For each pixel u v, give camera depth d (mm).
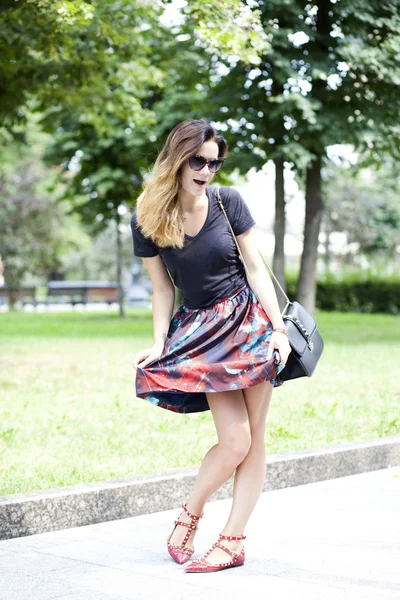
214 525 5508
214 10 10281
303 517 5637
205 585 4238
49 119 16844
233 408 4414
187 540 4680
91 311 36656
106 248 62938
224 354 4328
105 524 5547
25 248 39250
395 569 4477
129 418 8914
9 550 4930
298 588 4168
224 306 4422
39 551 4906
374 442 7254
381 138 18078
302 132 18250
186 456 6977
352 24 17422
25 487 5902
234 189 4445
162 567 4578
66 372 12758
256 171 18922
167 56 19031
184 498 6004
